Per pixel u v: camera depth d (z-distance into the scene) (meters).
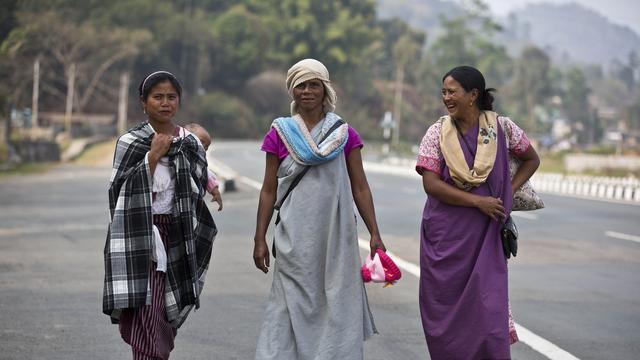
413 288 10.32
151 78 5.56
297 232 5.54
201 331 7.86
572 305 9.41
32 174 40.94
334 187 5.57
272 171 5.68
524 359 7.08
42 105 88.31
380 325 8.23
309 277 5.53
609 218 21.44
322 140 5.57
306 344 5.47
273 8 134.12
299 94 5.61
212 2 136.25
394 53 152.62
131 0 100.88
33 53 68.69
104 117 86.88
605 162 58.97
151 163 5.42
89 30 83.25
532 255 13.73
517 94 166.12
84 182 34.41
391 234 16.09
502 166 5.64
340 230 5.55
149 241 5.39
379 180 38.75
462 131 5.69
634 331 8.15
